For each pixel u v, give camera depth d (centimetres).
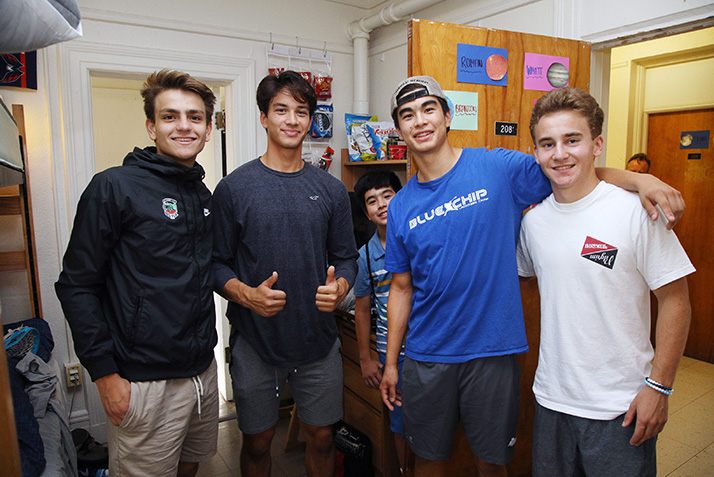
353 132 317
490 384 139
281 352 164
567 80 211
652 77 361
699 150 345
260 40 301
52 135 246
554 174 118
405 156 301
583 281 118
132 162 141
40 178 245
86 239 130
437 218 141
